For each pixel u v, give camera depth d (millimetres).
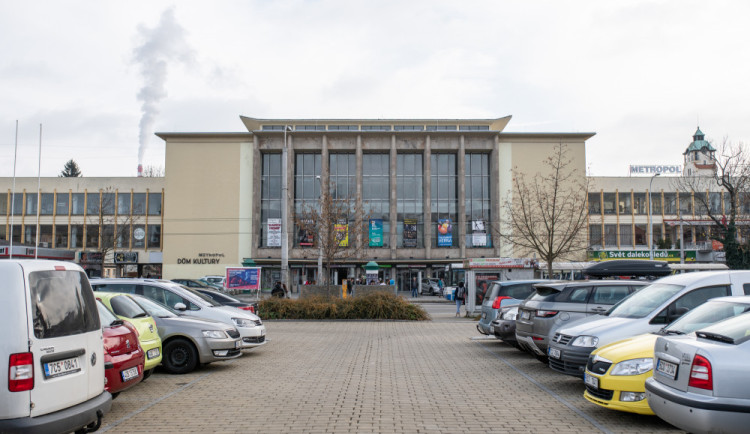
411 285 61375
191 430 7359
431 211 62031
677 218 64688
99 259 55500
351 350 15758
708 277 9531
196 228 62156
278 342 17719
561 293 12047
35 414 5488
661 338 6738
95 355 6516
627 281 12195
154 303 12555
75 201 67000
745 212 36906
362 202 59062
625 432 7293
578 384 10625
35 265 5957
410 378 11289
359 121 65312
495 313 15859
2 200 66875
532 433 7238
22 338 5488
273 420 7863
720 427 5602
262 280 60406
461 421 7812
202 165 62719
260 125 65688
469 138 61906
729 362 5711
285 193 32812
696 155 92000
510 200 59438
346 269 61406
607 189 66438
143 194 67062
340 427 7480
